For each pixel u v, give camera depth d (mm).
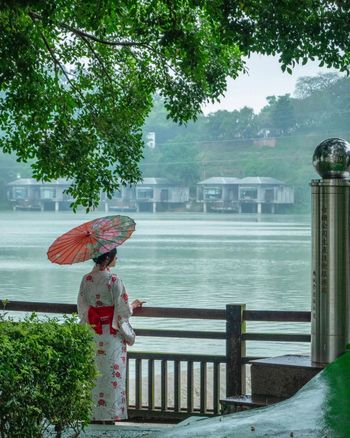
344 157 5723
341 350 5730
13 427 5055
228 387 7273
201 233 124938
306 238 110688
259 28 9812
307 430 1262
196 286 43875
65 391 5484
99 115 12266
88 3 10359
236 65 11883
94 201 12266
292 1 9602
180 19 10289
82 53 12430
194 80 11641
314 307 5820
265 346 18516
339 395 1388
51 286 43594
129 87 12398
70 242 7355
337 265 5738
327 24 9867
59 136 11867
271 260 68312
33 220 185125
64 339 5469
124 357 7273
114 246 7266
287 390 5695
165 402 7629
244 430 1291
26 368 5031
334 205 5734
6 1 8414
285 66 10062
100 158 12211
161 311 7453
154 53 12000
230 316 7266
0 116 11906
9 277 49688
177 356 7551
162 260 67688
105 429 6938
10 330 5285
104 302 7211
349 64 10133
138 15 11164
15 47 9609
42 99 11383
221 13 9672
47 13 8570
